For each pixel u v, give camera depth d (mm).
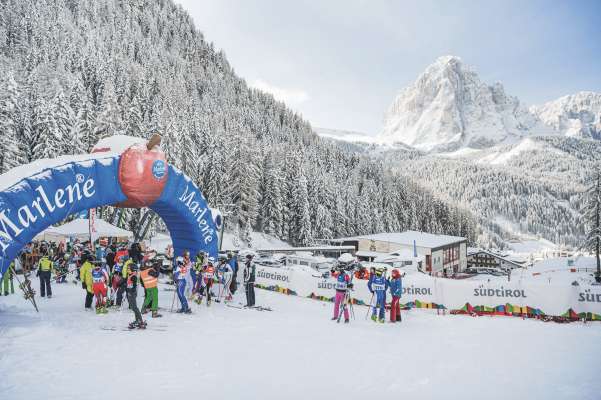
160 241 52594
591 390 7113
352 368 8273
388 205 101438
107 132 45469
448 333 11680
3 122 38281
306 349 9617
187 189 16953
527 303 13961
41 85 65062
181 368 7930
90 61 90625
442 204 129000
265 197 70125
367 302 16750
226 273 17016
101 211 43250
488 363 8719
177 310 13828
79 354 8656
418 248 59969
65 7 151875
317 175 83188
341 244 68688
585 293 13250
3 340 9570
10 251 11203
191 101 108562
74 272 22500
